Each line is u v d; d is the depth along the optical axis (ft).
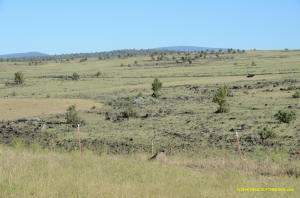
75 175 39.01
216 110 196.44
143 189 34.37
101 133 134.82
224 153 83.82
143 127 148.56
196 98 261.44
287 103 209.36
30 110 211.00
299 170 46.98
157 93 277.03
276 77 359.46
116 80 431.43
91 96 295.69
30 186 33.09
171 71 509.76
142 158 58.65
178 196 32.53
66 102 245.45
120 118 174.40
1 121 177.37
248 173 46.47
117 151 94.32
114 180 37.96
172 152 88.17
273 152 80.38
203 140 114.42
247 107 203.72
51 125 158.61
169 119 169.99
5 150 61.26
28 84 421.18
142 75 476.54
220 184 38.42
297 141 106.11
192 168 50.08
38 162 46.14
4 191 31.30
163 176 41.06
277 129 129.80
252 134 121.80
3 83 448.65
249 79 363.15
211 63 624.18
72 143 112.78
